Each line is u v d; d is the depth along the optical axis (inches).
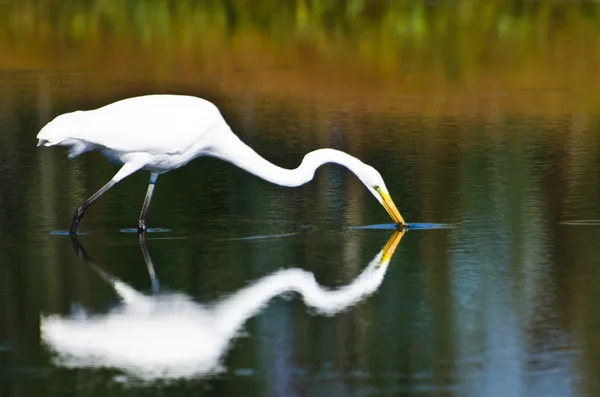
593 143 749.3
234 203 601.6
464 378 365.1
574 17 1273.4
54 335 402.0
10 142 751.7
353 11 1299.2
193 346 389.1
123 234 538.9
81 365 376.2
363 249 511.2
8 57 1107.3
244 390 356.5
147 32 1214.9
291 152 727.7
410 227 549.3
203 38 1183.6
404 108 889.5
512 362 377.7
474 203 593.3
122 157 530.3
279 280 465.1
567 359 380.2
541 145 744.3
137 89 952.3
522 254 498.9
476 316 421.1
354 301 439.2
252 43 1157.7
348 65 1059.3
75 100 900.6
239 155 545.0
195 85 975.6
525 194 612.1
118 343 395.2
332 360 380.5
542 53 1103.6
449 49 1123.9
